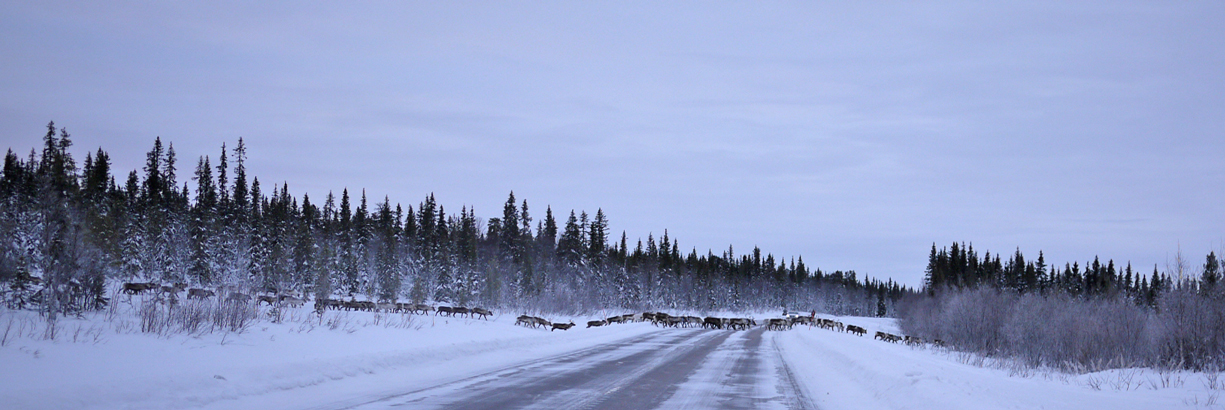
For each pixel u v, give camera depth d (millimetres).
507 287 69375
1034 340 24625
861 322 92812
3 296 20703
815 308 162500
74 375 10445
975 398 10352
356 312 37375
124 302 24969
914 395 10938
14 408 7766
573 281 83188
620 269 94875
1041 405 10008
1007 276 95000
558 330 39625
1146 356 20484
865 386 13414
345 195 74250
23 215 26266
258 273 42875
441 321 34656
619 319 50312
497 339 21984
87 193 45281
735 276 128625
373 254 72062
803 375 15930
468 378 13320
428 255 74125
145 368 11602
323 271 51844
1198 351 19016
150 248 47406
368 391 11109
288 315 27312
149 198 59031
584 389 12203
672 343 28578
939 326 41094
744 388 13047
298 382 11484
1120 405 10305
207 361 13109
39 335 14906
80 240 21703
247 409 9156
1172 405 10398
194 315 19188
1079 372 18078
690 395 11812
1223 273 20328
